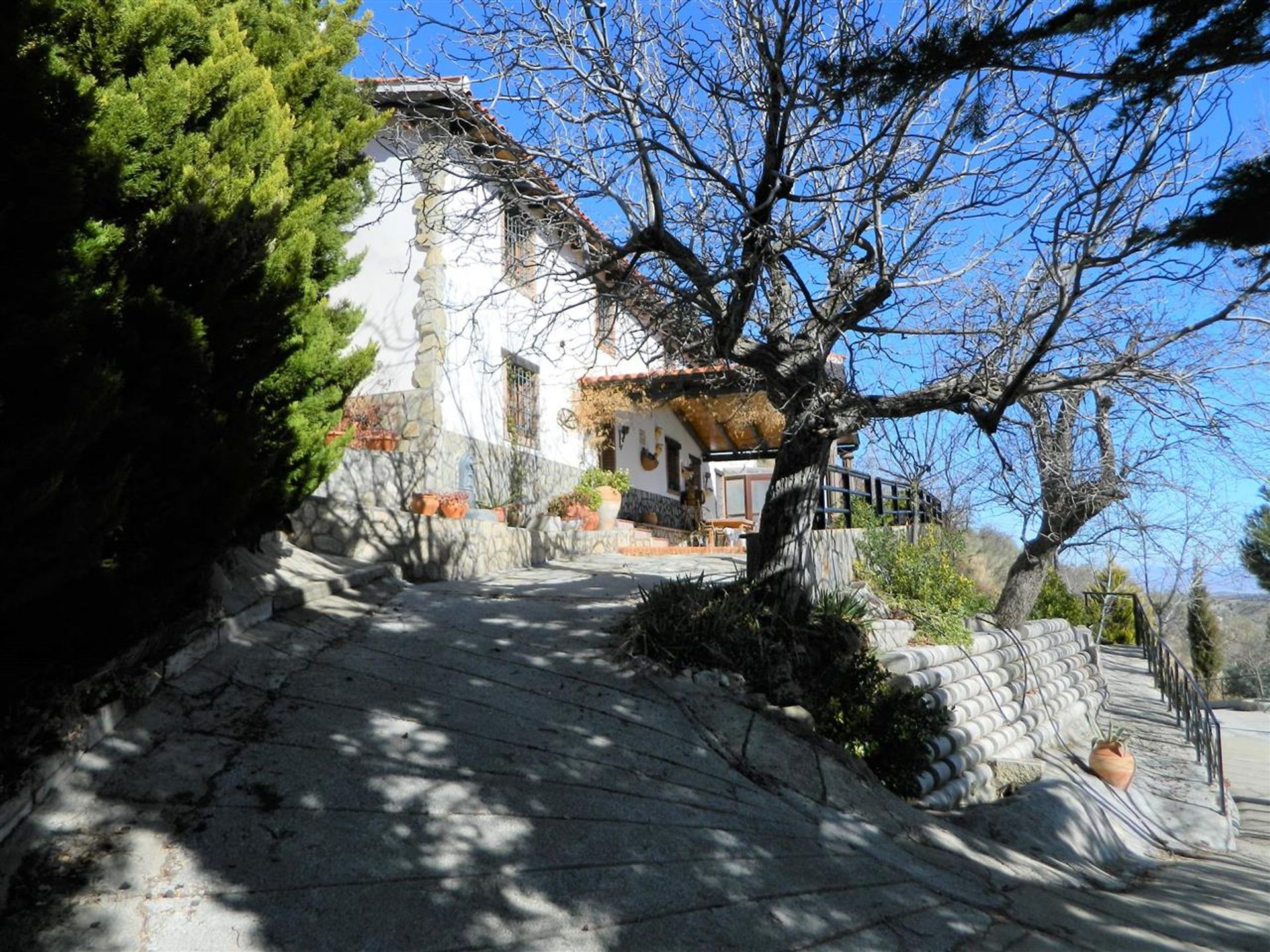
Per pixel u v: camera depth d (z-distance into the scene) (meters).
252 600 6.40
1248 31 3.72
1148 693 13.77
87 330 3.94
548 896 3.77
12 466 3.24
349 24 7.87
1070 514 10.38
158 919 3.25
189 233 4.59
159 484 4.62
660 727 5.61
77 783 3.99
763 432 20.48
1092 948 4.20
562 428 15.20
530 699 5.75
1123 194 5.38
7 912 3.17
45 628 4.13
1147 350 6.16
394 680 5.75
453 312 12.12
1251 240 4.40
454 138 7.70
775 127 6.32
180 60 5.61
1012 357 6.92
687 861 4.24
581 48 6.78
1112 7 3.77
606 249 7.70
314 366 6.73
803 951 3.71
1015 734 8.92
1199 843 8.34
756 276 6.61
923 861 4.93
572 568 11.63
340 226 8.73
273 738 4.70
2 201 3.28
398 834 4.00
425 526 9.79
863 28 6.12
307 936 3.27
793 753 5.68
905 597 9.86
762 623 7.19
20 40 3.42
